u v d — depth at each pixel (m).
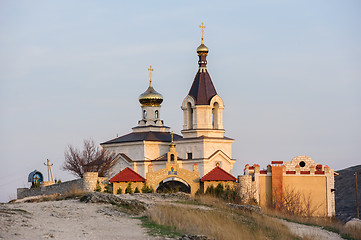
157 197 59.84
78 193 58.78
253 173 81.06
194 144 94.81
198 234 39.38
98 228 40.00
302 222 60.62
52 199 57.91
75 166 93.38
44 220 40.72
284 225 52.62
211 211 52.09
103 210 46.41
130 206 49.12
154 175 78.94
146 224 42.50
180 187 81.69
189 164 94.38
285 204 76.44
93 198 49.72
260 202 79.62
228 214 52.38
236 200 74.81
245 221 50.81
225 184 78.62
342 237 53.38
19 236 35.06
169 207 48.91
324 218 69.19
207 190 78.25
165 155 95.25
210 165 93.88
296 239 47.75
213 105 96.12
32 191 82.12
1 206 44.72
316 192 80.94
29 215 41.78
